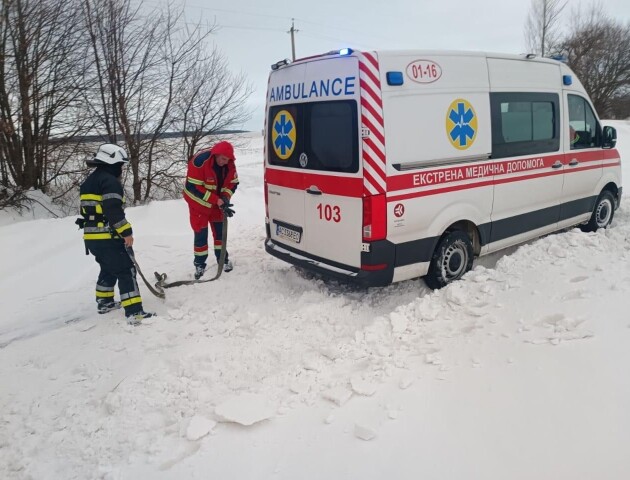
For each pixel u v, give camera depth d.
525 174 5.64
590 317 3.64
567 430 2.60
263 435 2.98
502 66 5.34
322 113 4.71
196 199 5.64
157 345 4.29
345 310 4.69
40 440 3.18
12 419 3.42
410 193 4.57
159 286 5.39
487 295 4.38
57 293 5.79
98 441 3.10
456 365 3.39
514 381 3.08
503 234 5.59
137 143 12.22
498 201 5.40
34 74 10.55
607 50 36.75
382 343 3.86
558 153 6.05
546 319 3.76
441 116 4.73
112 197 4.46
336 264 4.80
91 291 5.82
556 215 6.25
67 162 11.94
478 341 3.65
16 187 10.88
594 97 37.53
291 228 5.37
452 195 4.91
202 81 12.48
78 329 4.72
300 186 5.11
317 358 3.78
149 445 3.01
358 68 4.31
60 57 10.85
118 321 4.80
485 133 5.14
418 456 2.61
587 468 2.35
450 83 4.81
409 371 3.42
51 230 7.59
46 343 4.48
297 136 5.09
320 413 3.12
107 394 3.60
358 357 3.72
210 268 6.16
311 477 2.58
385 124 4.35
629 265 4.54
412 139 4.53
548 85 5.89
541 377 3.06
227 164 5.77
